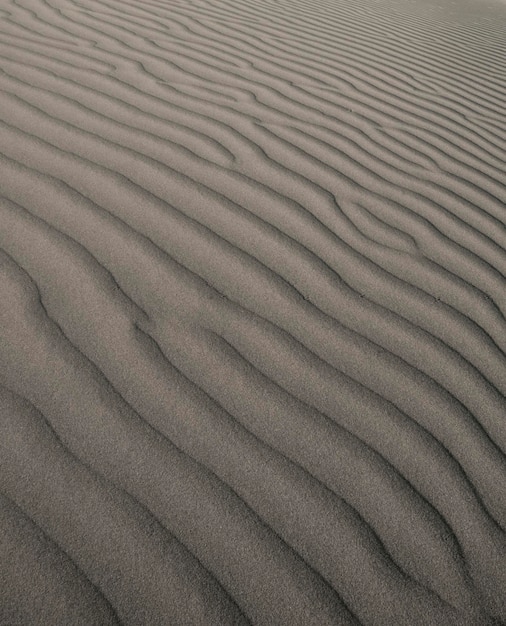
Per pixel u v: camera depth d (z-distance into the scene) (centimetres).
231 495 143
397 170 298
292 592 128
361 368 182
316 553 136
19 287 185
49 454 145
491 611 131
